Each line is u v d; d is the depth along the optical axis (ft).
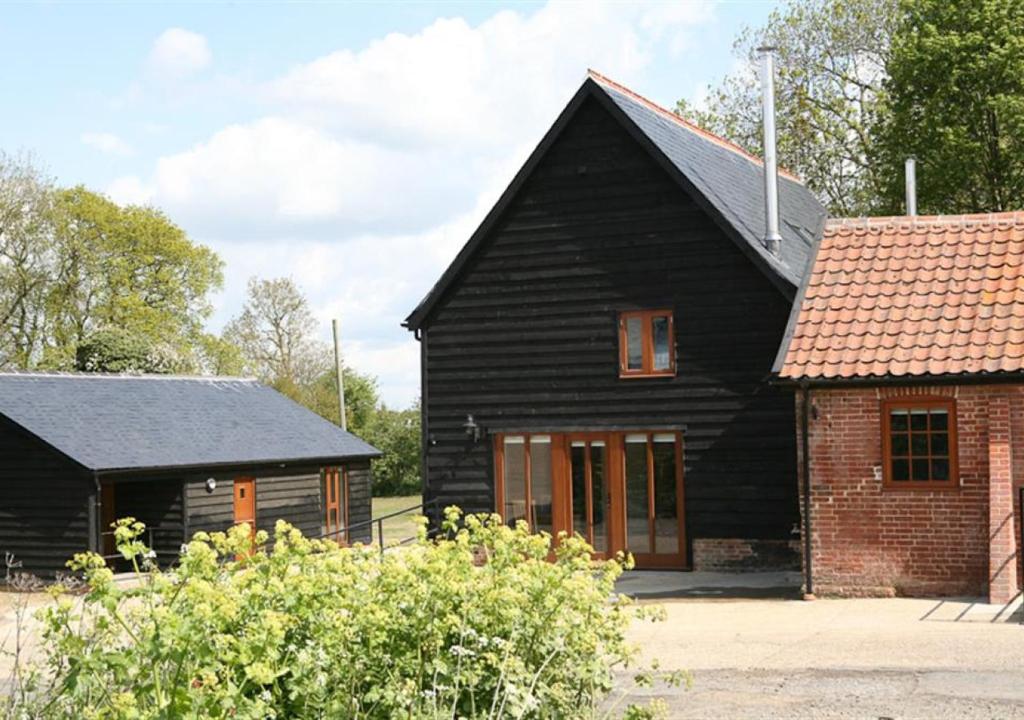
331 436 111.75
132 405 97.66
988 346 57.11
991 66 110.83
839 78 140.77
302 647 23.73
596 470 77.51
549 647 25.38
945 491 57.72
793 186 104.37
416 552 27.09
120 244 181.37
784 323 73.00
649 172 76.84
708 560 74.13
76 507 84.43
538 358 78.95
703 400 74.74
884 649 44.45
